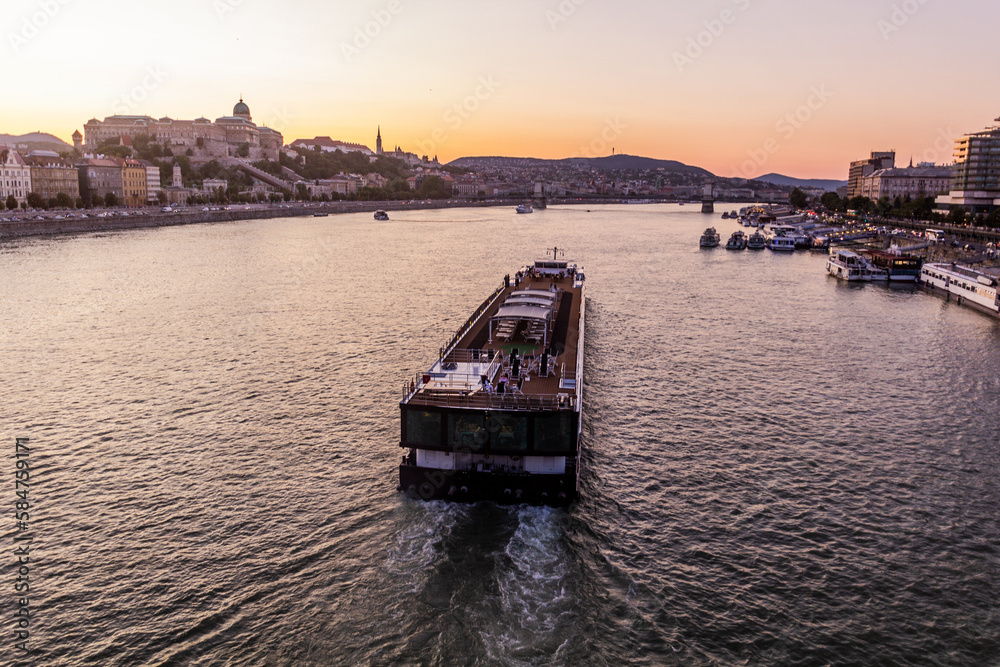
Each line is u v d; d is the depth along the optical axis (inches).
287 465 2230.6
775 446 2464.3
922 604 1615.4
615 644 1472.7
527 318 2694.4
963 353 3831.2
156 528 1871.3
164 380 3080.7
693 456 2364.7
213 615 1545.3
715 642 1485.0
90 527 1876.2
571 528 1878.7
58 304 4805.6
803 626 1536.7
